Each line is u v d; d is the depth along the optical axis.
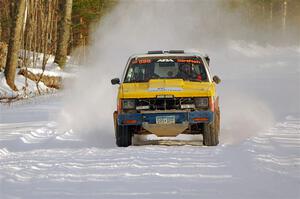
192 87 31.62
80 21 130.50
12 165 24.55
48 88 80.00
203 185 19.08
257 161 23.59
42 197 17.75
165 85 31.61
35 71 83.00
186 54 34.75
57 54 96.50
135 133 32.06
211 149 28.48
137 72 33.88
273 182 19.31
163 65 33.94
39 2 120.00
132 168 22.75
